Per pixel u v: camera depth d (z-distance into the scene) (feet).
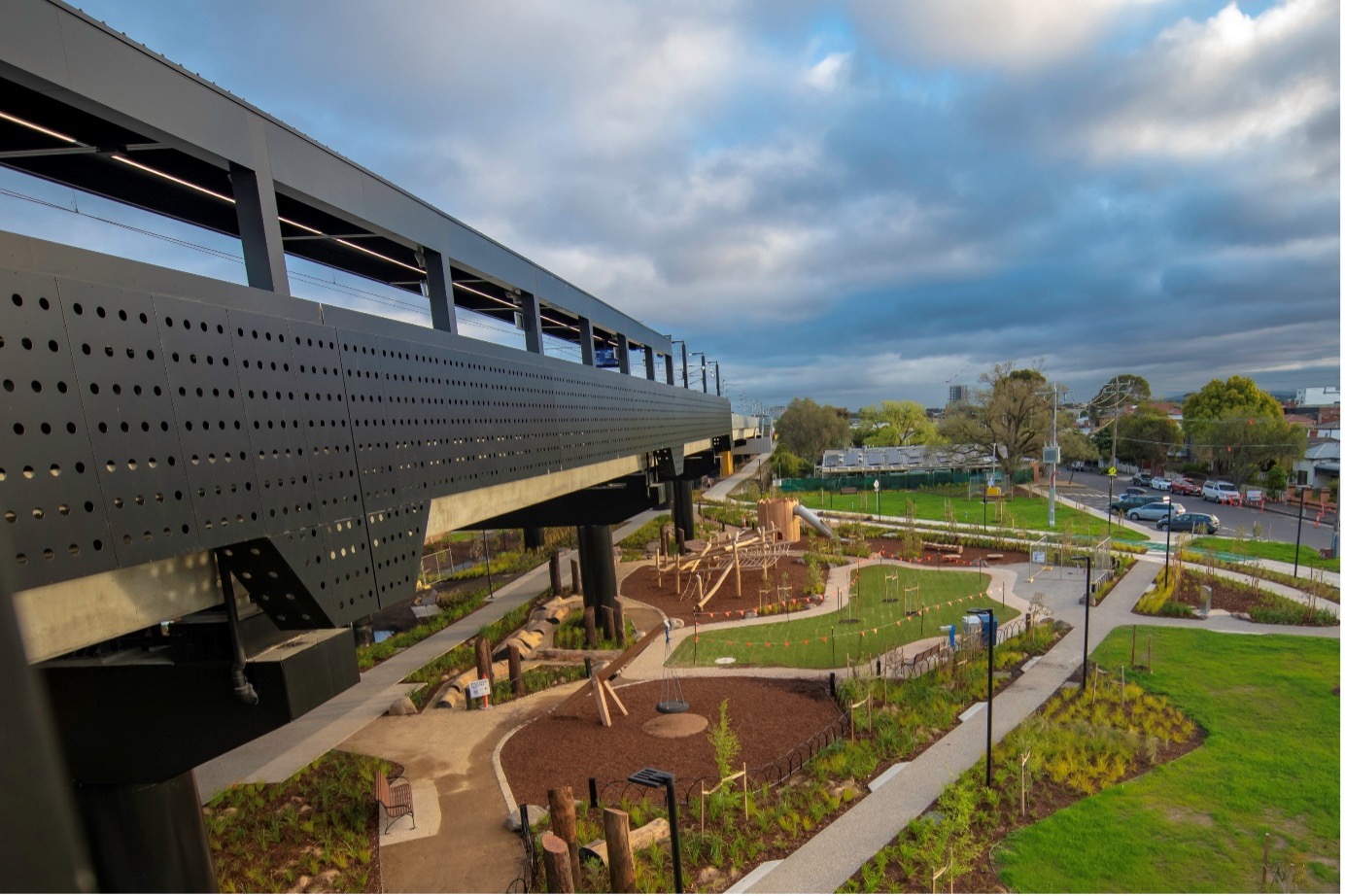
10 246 14.29
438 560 117.80
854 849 33.24
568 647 69.72
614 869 29.27
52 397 14.73
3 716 8.10
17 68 16.40
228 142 22.93
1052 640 63.36
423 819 38.06
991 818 35.12
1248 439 169.07
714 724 48.49
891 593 85.35
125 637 23.54
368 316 26.86
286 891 32.01
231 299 20.25
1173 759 40.50
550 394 45.52
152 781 22.57
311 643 22.81
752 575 97.60
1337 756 39.73
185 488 17.76
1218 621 67.82
